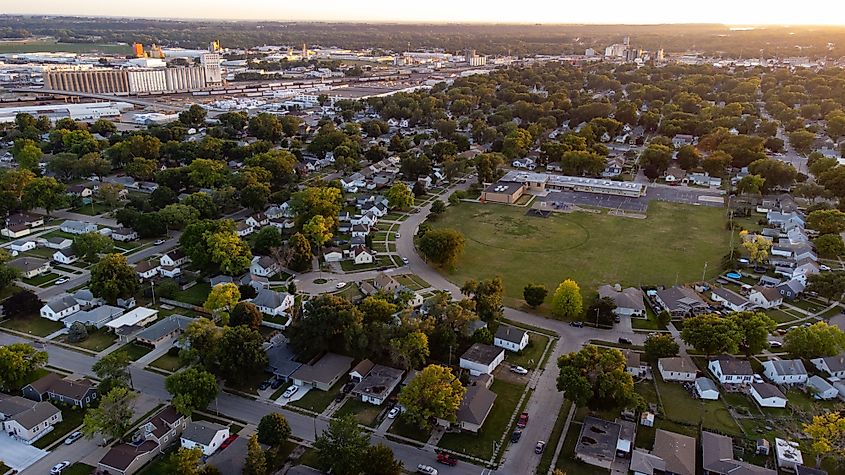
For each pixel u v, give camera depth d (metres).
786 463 104.62
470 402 116.88
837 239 192.00
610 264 192.75
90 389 121.94
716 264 192.50
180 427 113.25
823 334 134.50
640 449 108.62
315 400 123.31
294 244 184.25
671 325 154.50
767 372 131.88
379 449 99.00
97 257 190.62
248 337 128.38
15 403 116.44
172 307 162.50
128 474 101.38
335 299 140.62
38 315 157.12
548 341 146.62
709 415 118.88
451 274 185.25
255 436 102.06
